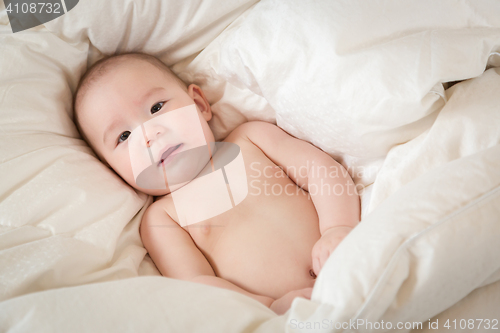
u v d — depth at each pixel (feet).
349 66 2.49
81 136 3.54
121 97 3.16
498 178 1.82
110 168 3.43
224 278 2.87
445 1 2.64
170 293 1.90
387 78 2.40
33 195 2.70
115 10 3.24
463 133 2.40
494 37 2.59
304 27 2.70
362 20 2.57
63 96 3.39
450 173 1.90
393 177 2.45
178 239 3.03
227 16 3.48
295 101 2.84
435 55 2.40
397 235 1.70
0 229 2.54
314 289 1.77
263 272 2.79
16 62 3.06
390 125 2.48
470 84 2.57
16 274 2.24
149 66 3.31
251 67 2.90
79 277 2.42
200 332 1.70
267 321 1.79
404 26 2.55
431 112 2.53
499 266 1.80
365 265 1.65
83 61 3.46
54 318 1.78
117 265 2.63
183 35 3.48
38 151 2.93
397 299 1.63
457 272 1.66
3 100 2.99
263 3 3.10
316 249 2.60
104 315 1.78
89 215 2.75
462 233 1.68
